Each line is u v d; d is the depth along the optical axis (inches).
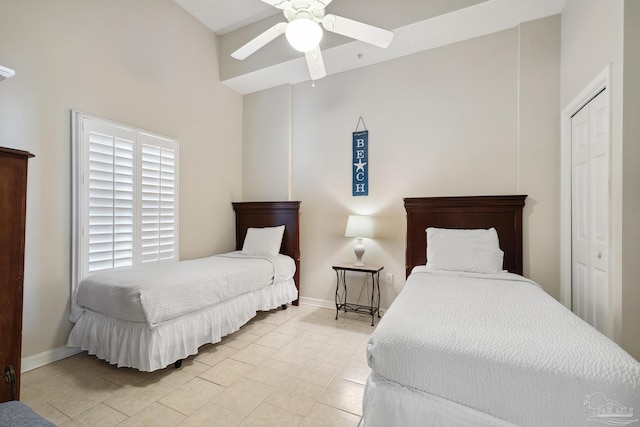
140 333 81.2
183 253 136.3
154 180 121.1
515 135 112.6
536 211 107.8
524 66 109.3
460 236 108.4
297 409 69.6
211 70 151.5
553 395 40.1
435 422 46.0
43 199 90.0
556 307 64.7
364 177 140.4
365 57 133.0
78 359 92.8
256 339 109.3
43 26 90.0
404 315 59.9
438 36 117.4
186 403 71.4
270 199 163.0
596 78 78.7
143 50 119.0
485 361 44.1
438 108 125.3
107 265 104.2
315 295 151.9
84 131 98.1
